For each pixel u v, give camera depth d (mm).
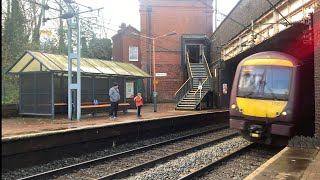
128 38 40500
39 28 32125
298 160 8844
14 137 10062
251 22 20266
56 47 36344
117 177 9070
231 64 30500
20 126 13828
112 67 23984
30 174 9844
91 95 21297
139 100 19828
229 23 26625
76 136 12555
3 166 9836
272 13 17312
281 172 7547
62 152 12000
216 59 32625
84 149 13023
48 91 18375
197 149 13922
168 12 38531
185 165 10641
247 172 9766
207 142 15047
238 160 11547
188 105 27875
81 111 19469
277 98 12359
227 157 11445
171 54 38312
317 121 11484
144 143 15875
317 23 11648
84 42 41031
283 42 18969
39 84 18734
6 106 19031
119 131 14930
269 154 12719
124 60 40438
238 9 23547
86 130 12984
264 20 18766
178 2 38531
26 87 19234
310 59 19422
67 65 19453
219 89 30719
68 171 9773
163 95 37844
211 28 38906
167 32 38469
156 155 12617
